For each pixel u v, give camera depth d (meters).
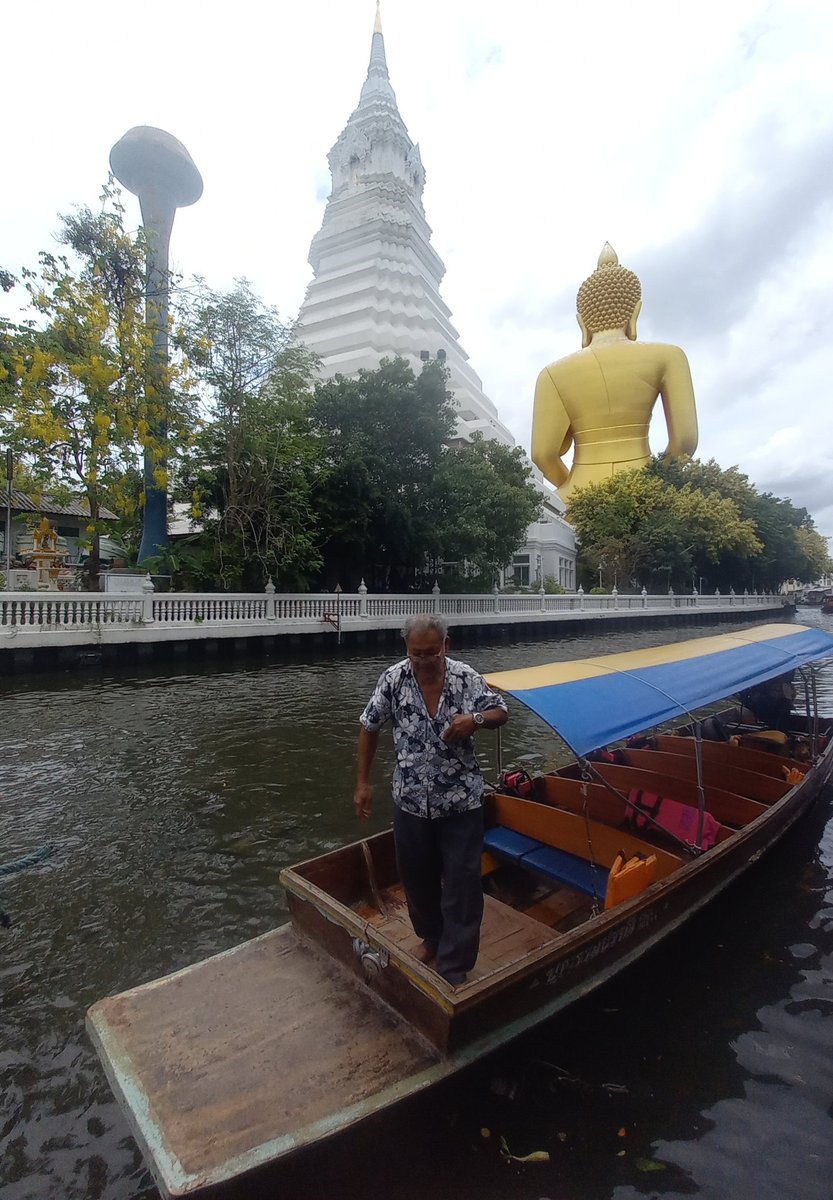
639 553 33.72
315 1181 2.26
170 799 6.35
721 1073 3.00
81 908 4.38
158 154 18.05
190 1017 2.71
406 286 35.91
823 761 6.31
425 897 2.97
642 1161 2.55
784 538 46.84
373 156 39.44
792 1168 2.54
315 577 22.20
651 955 3.68
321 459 20.66
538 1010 2.86
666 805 4.79
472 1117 2.71
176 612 15.34
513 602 25.75
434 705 2.78
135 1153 2.59
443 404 23.22
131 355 14.97
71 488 16.28
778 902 4.53
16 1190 2.43
